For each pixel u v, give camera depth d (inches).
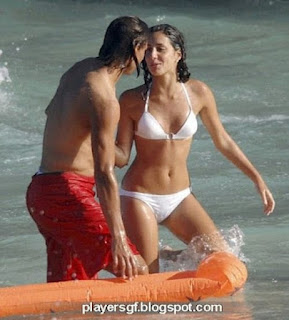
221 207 1294.3
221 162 1493.6
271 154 1534.2
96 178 915.4
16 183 1438.2
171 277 951.0
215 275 942.4
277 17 2672.2
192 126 1031.6
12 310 908.6
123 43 942.4
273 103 1871.3
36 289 928.3
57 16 2728.8
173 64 1019.9
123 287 929.5
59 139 956.0
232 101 1888.5
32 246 1181.7
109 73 946.7
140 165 1037.2
